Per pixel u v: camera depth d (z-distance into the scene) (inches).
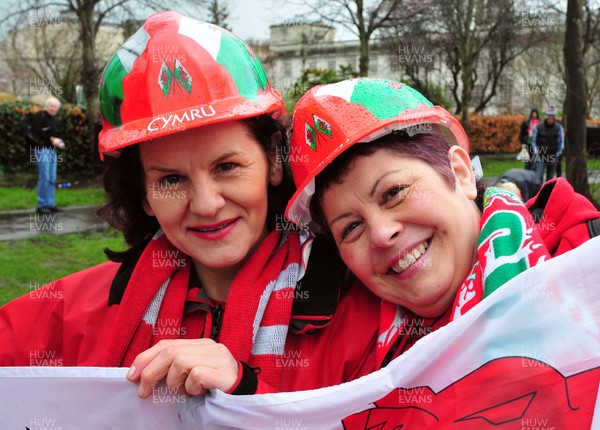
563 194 68.2
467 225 66.5
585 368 57.9
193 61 64.2
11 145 597.9
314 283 72.2
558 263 58.9
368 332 72.4
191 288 74.3
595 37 602.5
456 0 703.7
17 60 764.0
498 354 59.3
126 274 76.1
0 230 370.0
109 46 786.8
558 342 58.5
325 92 68.7
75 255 305.9
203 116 62.3
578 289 58.5
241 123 65.5
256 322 69.4
